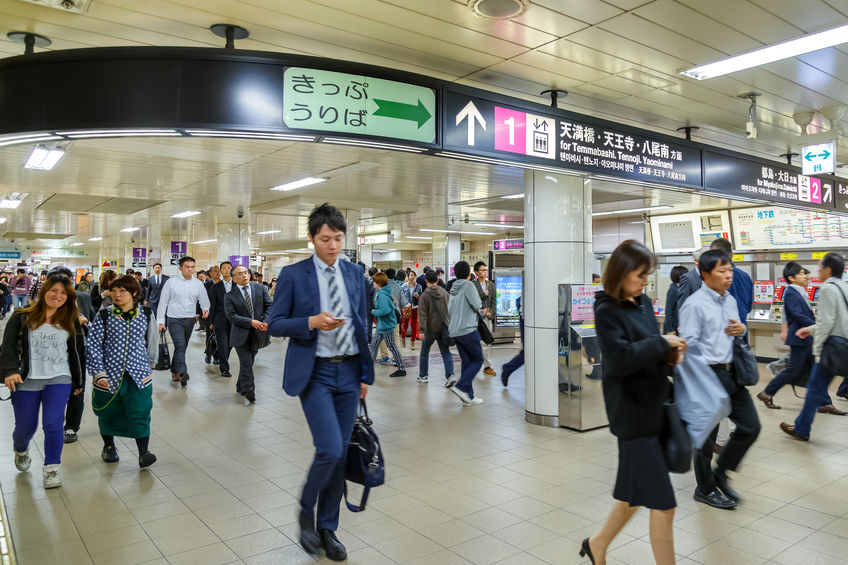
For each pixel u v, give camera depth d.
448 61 4.29
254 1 3.28
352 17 3.52
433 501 3.84
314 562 3.00
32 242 24.80
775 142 6.89
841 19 3.58
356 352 3.17
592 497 3.91
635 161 5.06
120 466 4.57
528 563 2.99
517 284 13.12
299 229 16.44
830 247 9.71
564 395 5.69
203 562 3.01
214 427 5.78
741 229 10.84
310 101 3.38
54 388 4.10
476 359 6.70
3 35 3.71
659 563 2.49
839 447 5.06
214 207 11.83
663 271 11.95
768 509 3.69
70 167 7.61
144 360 4.46
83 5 3.30
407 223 15.94
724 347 3.63
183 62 3.21
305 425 5.87
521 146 4.26
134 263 22.77
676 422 2.53
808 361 6.05
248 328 6.75
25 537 3.30
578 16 3.52
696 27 3.68
